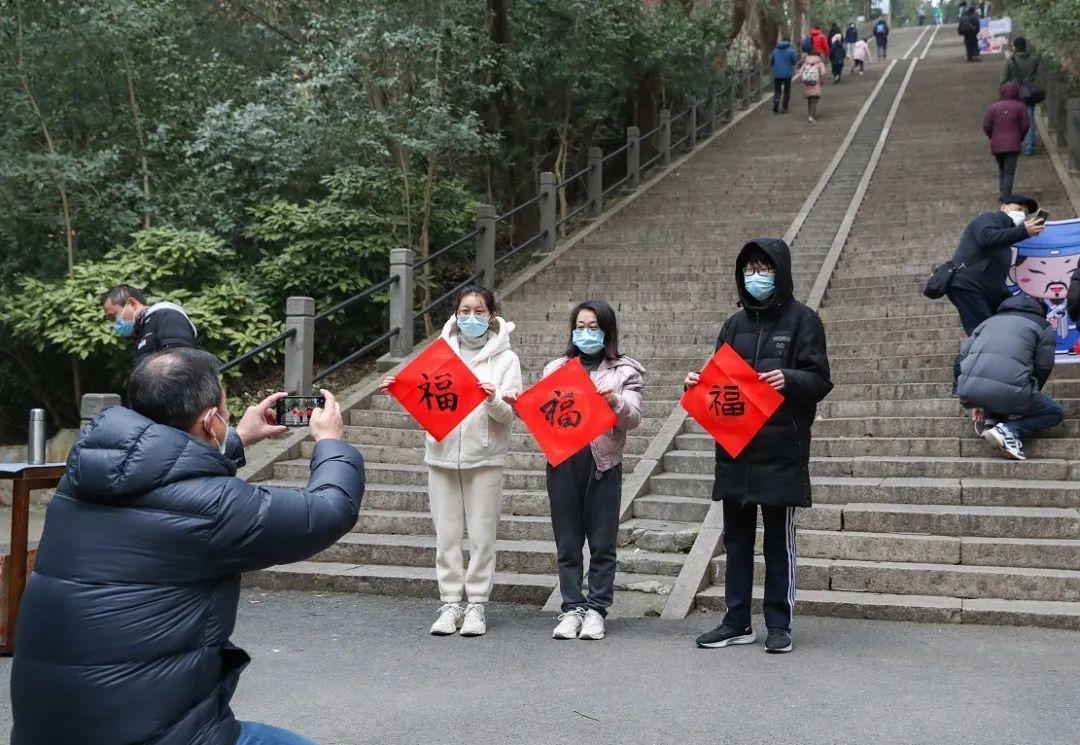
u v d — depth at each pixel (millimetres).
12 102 12867
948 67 30719
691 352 10938
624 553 7516
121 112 13773
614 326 6305
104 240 13219
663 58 19438
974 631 6156
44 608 2535
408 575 7414
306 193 14164
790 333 5707
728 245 14703
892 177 17266
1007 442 7875
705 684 5195
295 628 6469
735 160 19797
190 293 11859
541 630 6355
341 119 12945
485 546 6281
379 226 13094
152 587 2533
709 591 6898
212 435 2824
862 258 13258
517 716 4777
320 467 2885
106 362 12633
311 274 12625
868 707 4828
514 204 17953
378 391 10750
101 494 2561
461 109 13492
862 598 6613
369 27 12617
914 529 7230
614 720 4703
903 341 10328
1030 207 8734
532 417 5969
